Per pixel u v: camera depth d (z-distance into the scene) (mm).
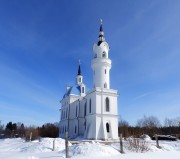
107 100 53531
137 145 25203
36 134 69875
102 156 19359
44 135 88938
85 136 53031
